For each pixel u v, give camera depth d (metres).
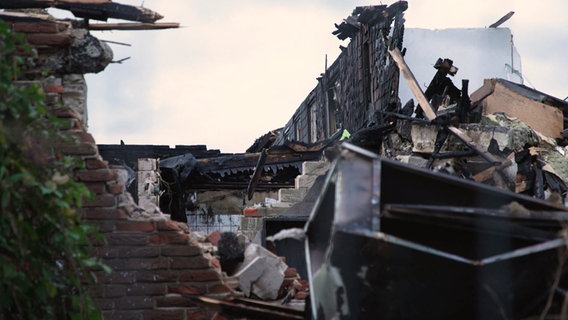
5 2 13.87
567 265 9.80
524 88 30.48
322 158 26.44
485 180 22.44
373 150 25.95
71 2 14.05
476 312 10.04
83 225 11.18
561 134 28.81
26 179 10.18
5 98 10.39
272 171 29.67
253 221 24.66
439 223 9.91
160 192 24.03
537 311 10.05
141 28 14.50
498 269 9.84
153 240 13.58
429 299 9.95
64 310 11.33
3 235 10.41
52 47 13.76
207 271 13.62
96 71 13.91
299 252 23.64
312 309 10.80
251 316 12.61
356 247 9.74
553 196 14.69
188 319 13.47
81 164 11.73
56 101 13.59
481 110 25.59
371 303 10.02
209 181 28.30
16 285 10.58
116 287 13.42
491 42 38.12
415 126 23.22
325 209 10.37
